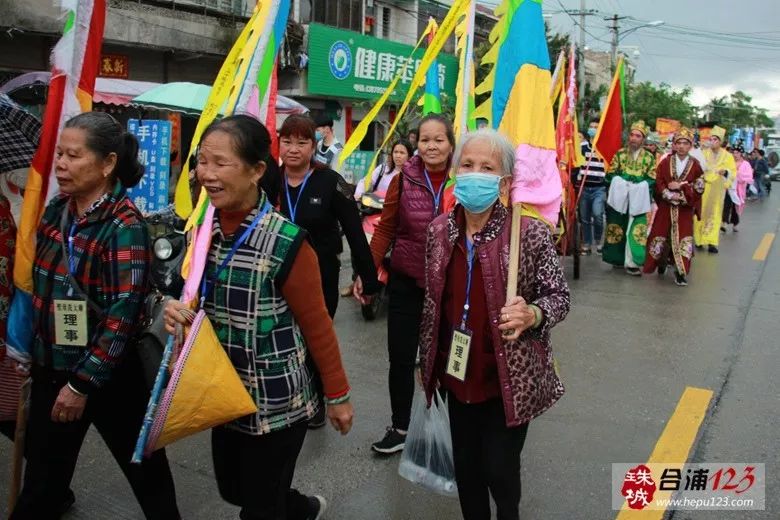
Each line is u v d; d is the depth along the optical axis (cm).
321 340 229
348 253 1010
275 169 363
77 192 234
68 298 235
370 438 399
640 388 474
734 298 757
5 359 279
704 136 1118
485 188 234
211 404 209
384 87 1931
